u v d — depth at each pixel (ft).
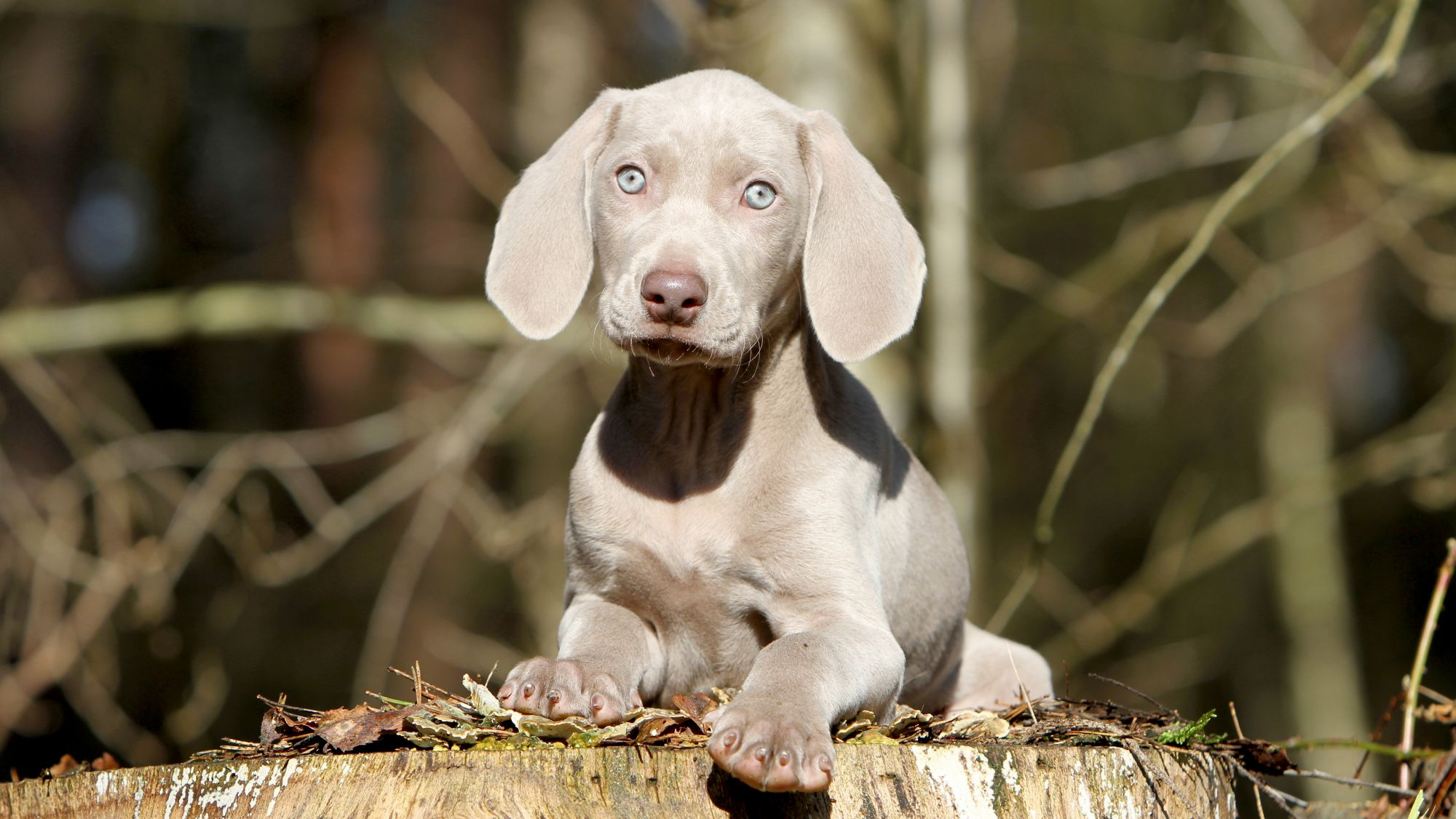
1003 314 49.16
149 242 49.37
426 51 49.01
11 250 46.83
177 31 47.21
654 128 14.88
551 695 12.29
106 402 44.29
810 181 15.29
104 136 49.73
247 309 32.71
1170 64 37.93
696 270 13.75
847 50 30.01
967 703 18.38
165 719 38.68
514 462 44.98
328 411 49.26
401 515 48.91
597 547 15.08
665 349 13.85
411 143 49.65
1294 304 47.14
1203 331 44.11
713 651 15.37
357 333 33.09
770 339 15.10
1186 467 50.26
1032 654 18.60
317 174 47.83
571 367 34.14
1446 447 36.01
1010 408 53.31
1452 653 53.83
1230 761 13.94
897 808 11.55
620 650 14.21
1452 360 44.88
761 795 11.34
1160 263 41.06
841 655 12.92
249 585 38.09
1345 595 46.83
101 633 34.37
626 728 11.75
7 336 32.27
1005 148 49.57
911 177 29.43
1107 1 44.98
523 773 11.01
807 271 15.01
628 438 15.23
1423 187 31.17
